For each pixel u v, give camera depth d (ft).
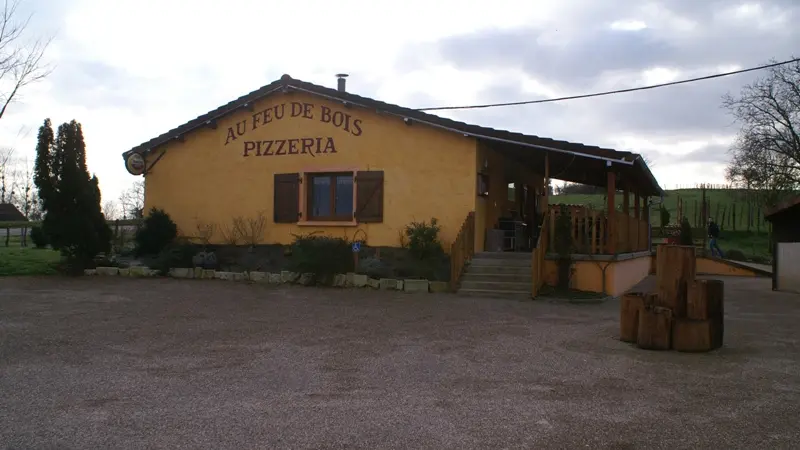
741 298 45.93
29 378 20.45
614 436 15.43
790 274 50.72
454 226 49.62
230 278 49.32
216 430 15.58
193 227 58.39
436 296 41.39
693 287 25.89
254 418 16.52
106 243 54.85
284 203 55.11
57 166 53.11
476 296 41.68
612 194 44.39
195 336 27.91
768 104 110.83
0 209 179.83
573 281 43.93
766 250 108.68
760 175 111.96
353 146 53.11
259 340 27.14
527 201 66.39
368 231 52.31
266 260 52.13
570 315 34.78
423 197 50.67
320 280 46.16
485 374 21.50
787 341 28.14
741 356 24.82
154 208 58.23
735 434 15.66
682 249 26.22
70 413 16.84
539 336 28.55
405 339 27.61
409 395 18.83
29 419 16.31
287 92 55.06
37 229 55.93
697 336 25.38
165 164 59.82
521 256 46.98
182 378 20.66
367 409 17.38
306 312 34.78
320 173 54.54
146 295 41.01
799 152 107.65
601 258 42.86
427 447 14.58
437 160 50.42
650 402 18.31
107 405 17.60
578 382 20.56
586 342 27.27
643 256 60.08
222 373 21.36
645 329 25.93
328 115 54.03
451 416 16.83
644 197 69.36
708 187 170.60
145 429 15.61
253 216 56.39
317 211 55.21
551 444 14.85
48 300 38.47
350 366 22.53
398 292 43.09
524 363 23.20
